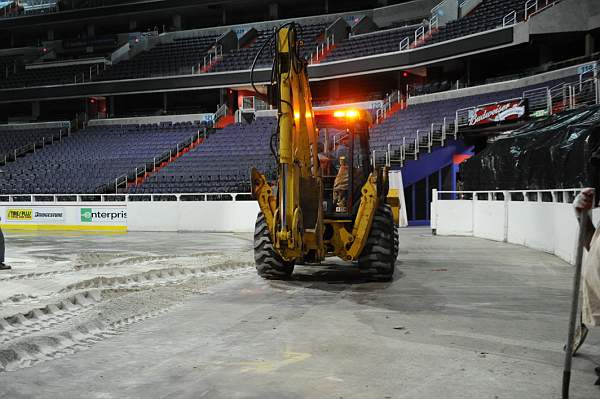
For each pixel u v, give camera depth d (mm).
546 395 3322
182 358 4109
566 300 6340
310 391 3393
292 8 38125
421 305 6070
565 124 12875
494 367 3863
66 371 3812
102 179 26719
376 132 25531
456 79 29250
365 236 7359
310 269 9070
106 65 37812
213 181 23797
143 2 38125
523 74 24906
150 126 32844
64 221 22203
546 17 22891
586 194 3203
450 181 23078
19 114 40375
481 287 7250
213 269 9039
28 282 7621
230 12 38938
